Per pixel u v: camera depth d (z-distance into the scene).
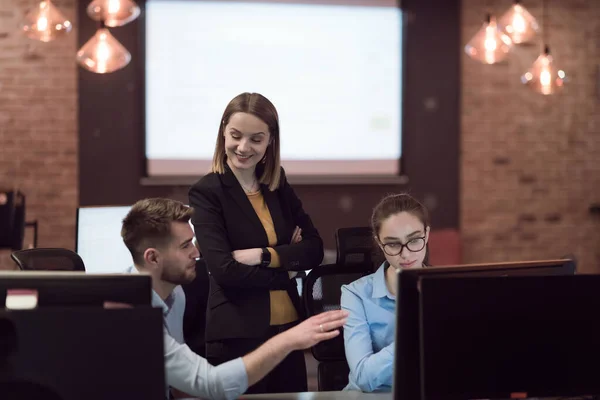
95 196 5.88
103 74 5.85
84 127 5.84
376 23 6.15
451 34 6.25
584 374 1.76
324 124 6.12
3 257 5.82
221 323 2.39
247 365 1.83
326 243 6.14
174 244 1.92
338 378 2.48
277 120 2.48
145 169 5.90
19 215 5.15
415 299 1.72
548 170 6.46
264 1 6.00
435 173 6.29
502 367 1.70
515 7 4.25
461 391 1.68
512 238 6.43
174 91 5.91
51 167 5.84
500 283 1.71
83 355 1.49
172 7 5.88
